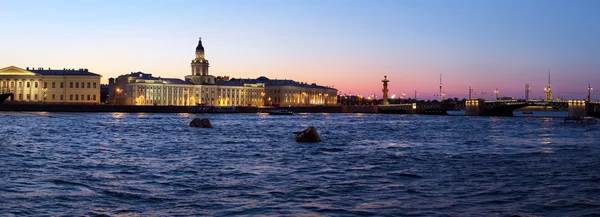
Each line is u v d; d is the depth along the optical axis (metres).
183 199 32.00
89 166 46.38
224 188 35.66
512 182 38.97
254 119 186.25
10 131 94.75
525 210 29.91
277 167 46.75
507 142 80.81
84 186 35.78
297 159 53.56
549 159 54.75
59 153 57.38
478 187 36.75
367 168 46.47
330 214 28.69
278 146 69.25
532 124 157.25
